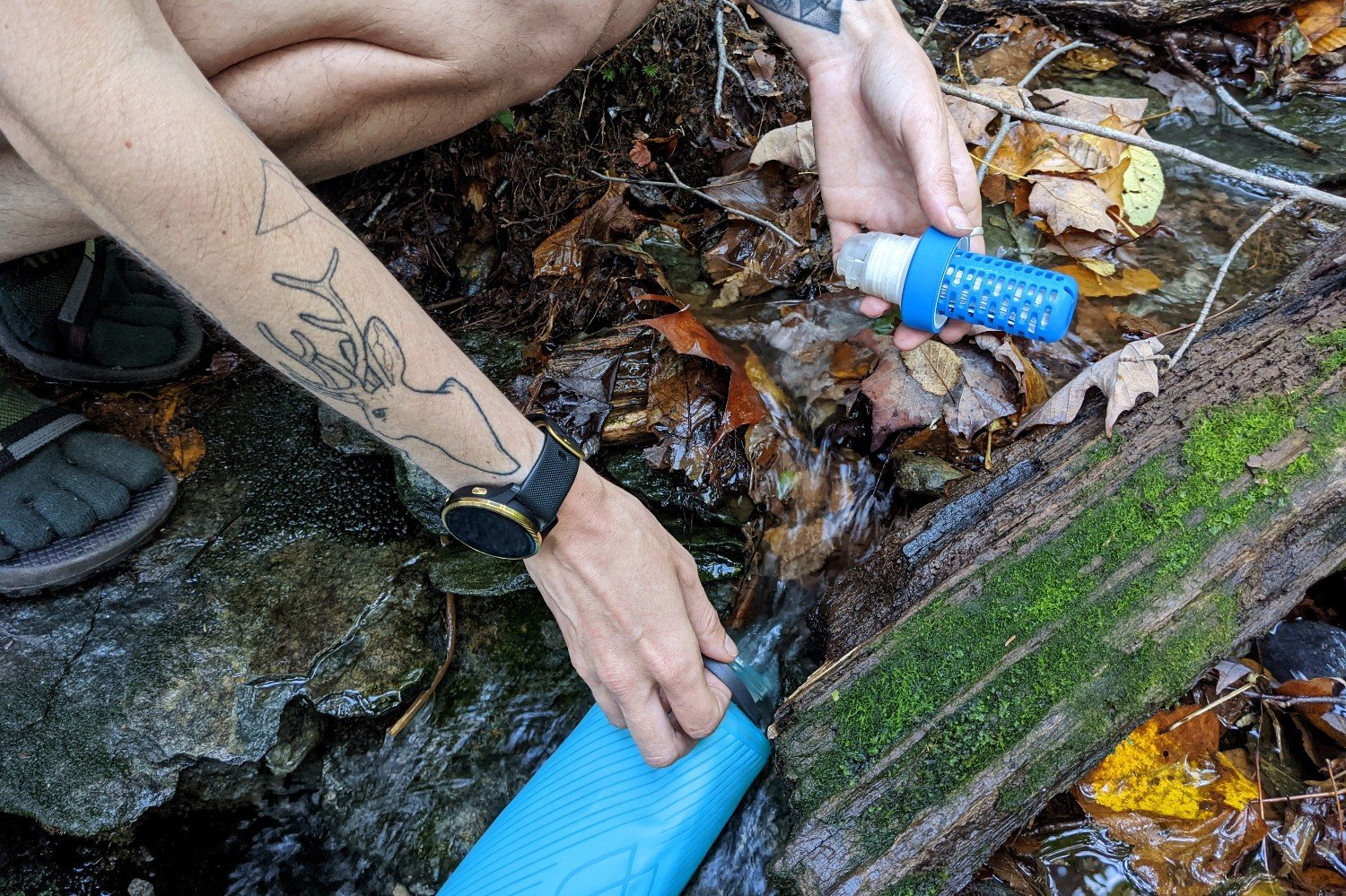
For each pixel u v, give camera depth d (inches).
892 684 19.9
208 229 13.4
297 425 28.3
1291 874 19.8
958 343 25.0
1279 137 29.9
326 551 25.8
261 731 23.1
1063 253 28.2
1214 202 29.2
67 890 22.3
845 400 25.5
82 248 26.2
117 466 25.0
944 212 19.6
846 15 21.0
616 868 19.4
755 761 20.7
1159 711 20.9
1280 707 21.8
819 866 18.6
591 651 18.5
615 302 27.8
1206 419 21.5
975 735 19.1
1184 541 20.4
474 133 29.8
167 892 23.1
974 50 34.2
